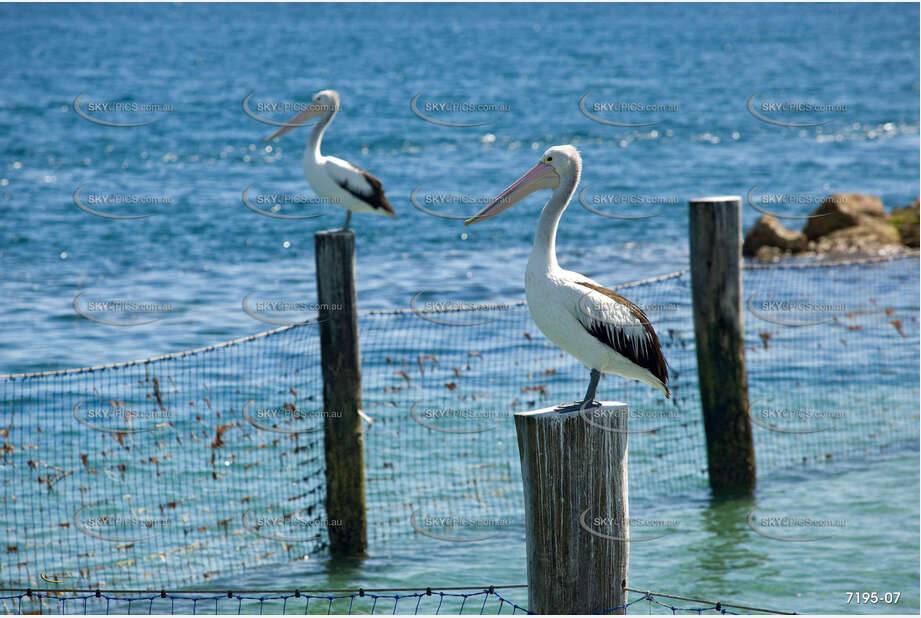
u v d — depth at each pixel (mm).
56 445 12781
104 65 81375
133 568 10180
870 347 17438
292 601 9703
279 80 70875
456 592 9914
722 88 69938
